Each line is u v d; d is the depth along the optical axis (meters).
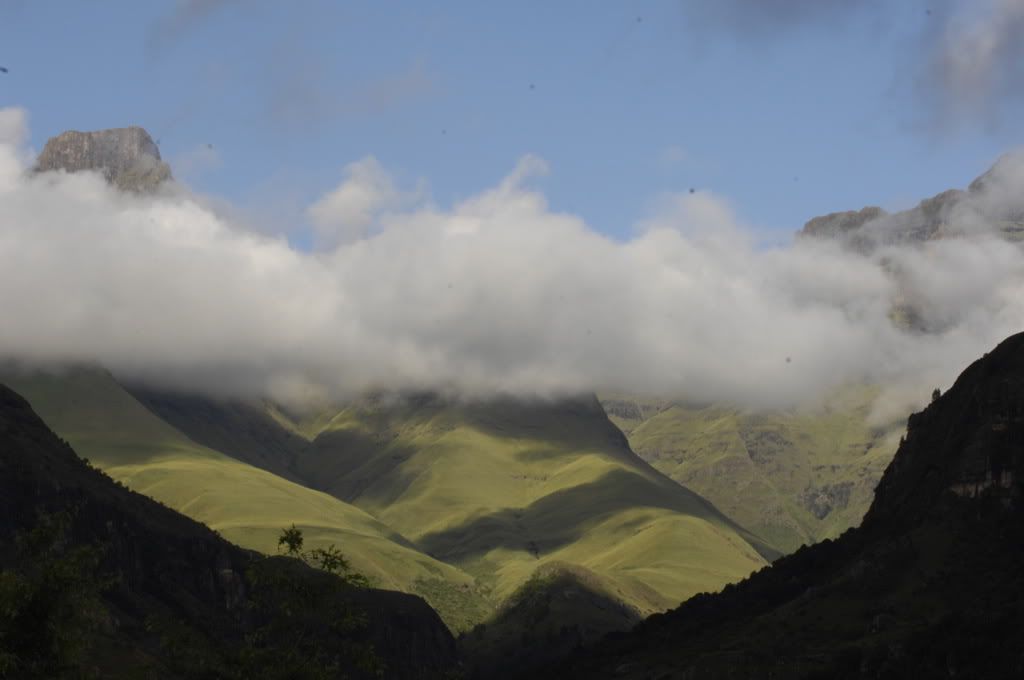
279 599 128.62
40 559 113.62
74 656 108.38
